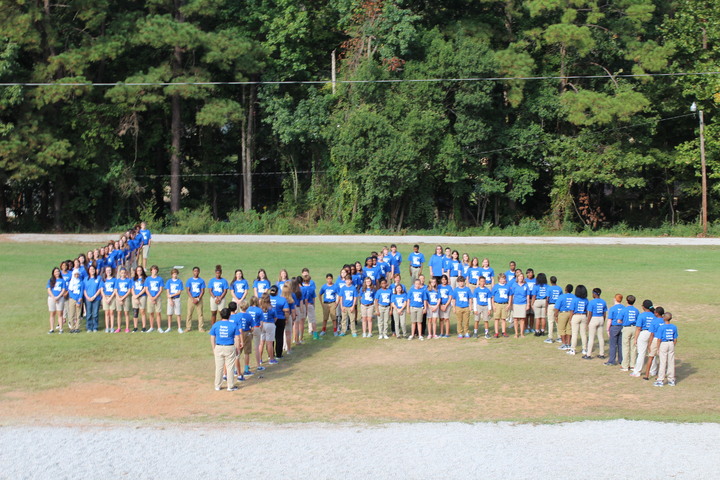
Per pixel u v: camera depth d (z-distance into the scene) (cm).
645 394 1516
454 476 1023
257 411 1384
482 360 1827
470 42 5422
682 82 5422
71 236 4684
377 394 1515
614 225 6056
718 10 5253
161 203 6097
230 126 6044
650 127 5522
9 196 5847
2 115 5038
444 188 5947
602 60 5844
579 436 1195
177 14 5509
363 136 5212
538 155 5725
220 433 1220
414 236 5028
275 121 5525
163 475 1026
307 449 1134
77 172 5553
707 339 2017
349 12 5541
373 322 2367
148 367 1730
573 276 3111
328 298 2133
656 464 1065
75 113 5250
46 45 5116
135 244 2866
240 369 1622
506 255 3866
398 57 5547
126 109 5303
